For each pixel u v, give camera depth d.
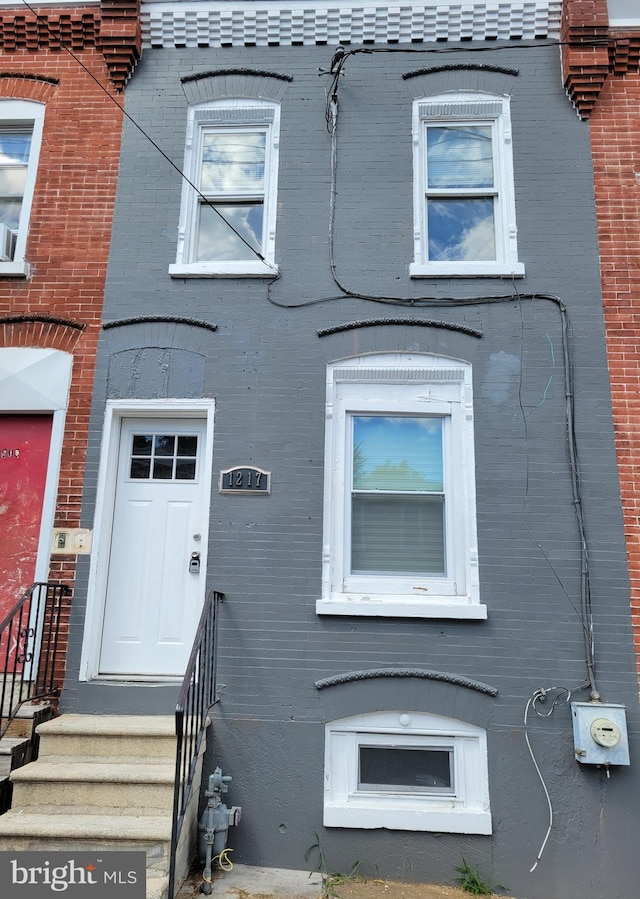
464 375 5.70
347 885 4.60
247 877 4.58
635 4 6.32
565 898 4.69
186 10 6.51
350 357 5.75
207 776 4.95
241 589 5.35
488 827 4.79
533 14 6.34
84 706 5.22
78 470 5.68
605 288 5.80
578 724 4.87
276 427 5.65
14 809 4.40
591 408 5.56
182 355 5.84
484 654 5.12
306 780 4.96
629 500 5.38
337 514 5.54
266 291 5.94
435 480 5.67
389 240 6.01
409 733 5.05
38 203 6.28
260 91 6.43
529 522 5.36
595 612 5.18
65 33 6.66
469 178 6.34
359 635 5.21
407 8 6.35
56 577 5.48
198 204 6.42
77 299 6.03
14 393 5.86
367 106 6.32
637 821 4.81
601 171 6.08
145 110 6.48
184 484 5.80
